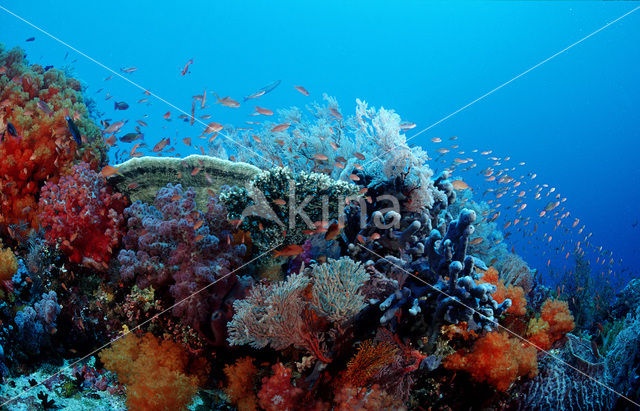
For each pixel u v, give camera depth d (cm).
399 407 303
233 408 358
